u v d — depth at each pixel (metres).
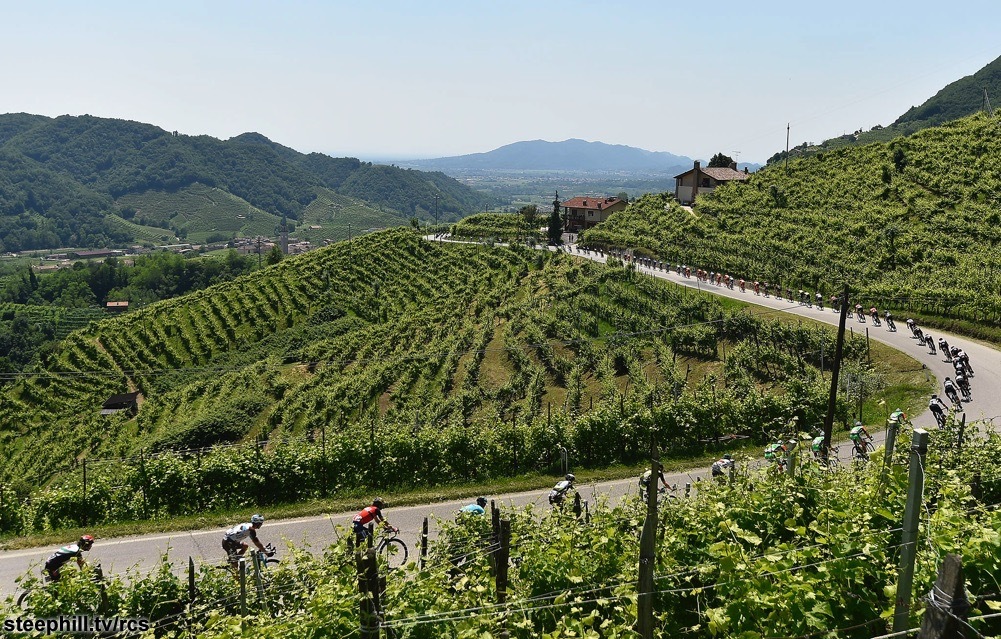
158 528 21.42
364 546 10.20
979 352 38.16
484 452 25.89
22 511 22.23
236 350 79.25
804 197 76.69
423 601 9.70
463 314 67.31
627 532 11.65
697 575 10.09
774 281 56.94
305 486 24.16
